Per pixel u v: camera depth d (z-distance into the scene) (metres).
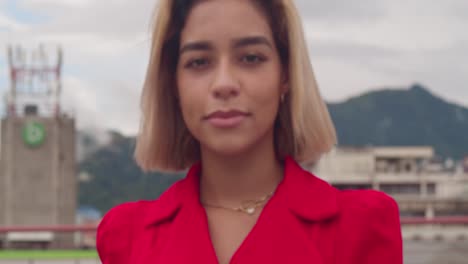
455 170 73.19
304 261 1.66
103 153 127.88
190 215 1.77
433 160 72.38
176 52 1.85
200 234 1.73
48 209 65.75
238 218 1.78
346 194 1.79
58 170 66.44
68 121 67.69
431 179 68.50
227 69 1.67
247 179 1.80
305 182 1.77
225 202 1.82
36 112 67.25
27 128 66.00
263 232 1.68
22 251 10.48
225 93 1.65
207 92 1.68
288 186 1.75
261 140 1.78
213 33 1.68
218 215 1.80
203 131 1.71
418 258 7.30
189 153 2.02
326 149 1.83
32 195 66.12
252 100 1.67
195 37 1.70
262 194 1.81
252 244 1.67
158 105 1.93
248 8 1.70
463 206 64.88
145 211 1.95
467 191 67.25
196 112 1.71
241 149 1.68
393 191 68.19
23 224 65.62
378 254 1.73
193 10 1.72
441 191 68.25
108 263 1.96
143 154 1.98
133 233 1.93
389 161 68.81
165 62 1.88
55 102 66.94
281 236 1.68
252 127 1.68
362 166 68.12
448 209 65.38
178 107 1.95
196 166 1.91
